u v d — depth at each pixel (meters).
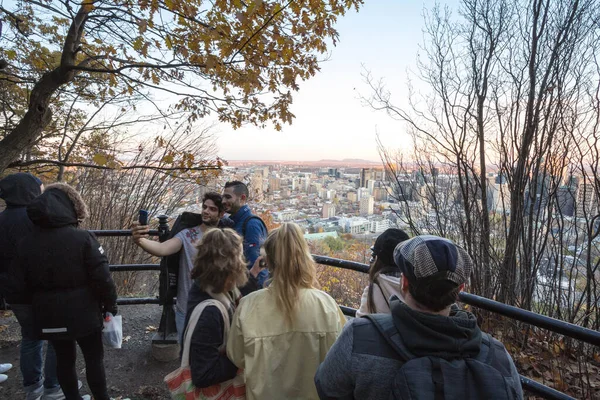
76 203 2.19
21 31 5.24
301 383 1.65
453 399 0.91
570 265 3.93
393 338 1.05
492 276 4.16
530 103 4.09
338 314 1.73
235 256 1.77
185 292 2.66
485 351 1.05
